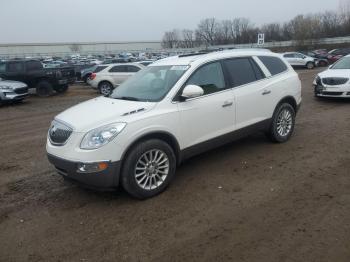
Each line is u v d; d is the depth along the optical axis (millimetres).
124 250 3363
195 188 4652
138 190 4281
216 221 3789
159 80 5008
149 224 3811
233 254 3197
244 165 5398
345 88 10422
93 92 18359
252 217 3822
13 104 14414
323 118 8602
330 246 3227
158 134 4445
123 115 4223
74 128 4125
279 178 4844
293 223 3650
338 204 4000
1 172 5773
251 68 5789
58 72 17125
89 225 3865
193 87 4535
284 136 6449
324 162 5371
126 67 17000
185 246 3367
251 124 5672
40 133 8656
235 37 92125
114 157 4035
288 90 6305
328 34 78188
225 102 5160
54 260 3273
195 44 97812
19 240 3645
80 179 4086
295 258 3084
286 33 88562
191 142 4824
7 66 16219
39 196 4711
